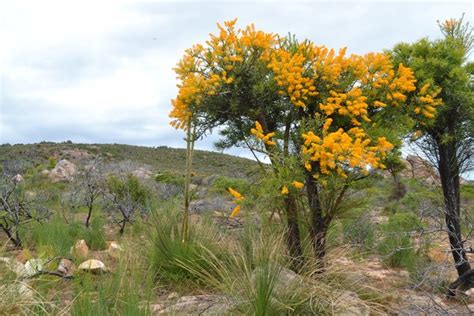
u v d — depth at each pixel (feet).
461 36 23.18
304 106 18.63
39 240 22.62
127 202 31.53
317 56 20.02
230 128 20.83
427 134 22.13
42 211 29.58
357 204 20.27
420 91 20.42
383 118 20.24
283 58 18.86
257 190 18.81
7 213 26.53
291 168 17.74
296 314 13.94
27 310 12.23
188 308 14.29
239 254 17.90
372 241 24.89
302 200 20.81
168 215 21.17
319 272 17.92
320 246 19.12
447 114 21.35
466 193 37.55
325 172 17.79
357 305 15.12
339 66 19.12
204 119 20.17
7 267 15.12
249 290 14.34
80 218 32.40
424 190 27.71
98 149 171.01
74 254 19.04
